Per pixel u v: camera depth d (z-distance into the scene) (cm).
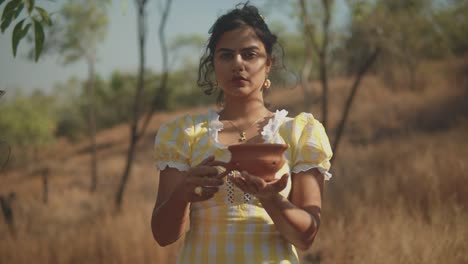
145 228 618
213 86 241
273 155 175
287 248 196
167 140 206
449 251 441
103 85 4100
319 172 199
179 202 188
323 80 767
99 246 595
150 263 556
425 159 791
